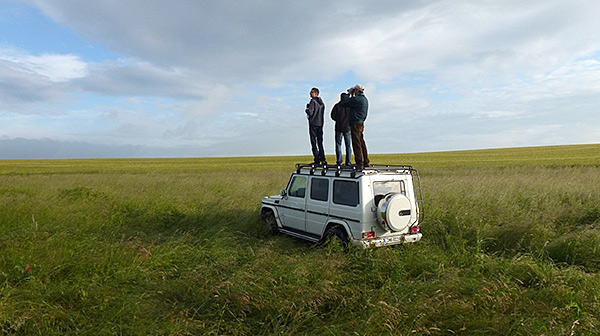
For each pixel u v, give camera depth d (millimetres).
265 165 40312
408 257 5867
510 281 4648
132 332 3654
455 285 4586
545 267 5098
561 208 9555
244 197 12711
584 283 4633
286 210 8266
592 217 8469
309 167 7926
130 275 5133
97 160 66250
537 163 31406
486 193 11453
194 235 8328
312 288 4578
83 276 5078
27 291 4320
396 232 6543
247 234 8422
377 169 6594
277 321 3994
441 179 16391
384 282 4977
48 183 17672
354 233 6367
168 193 14016
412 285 4699
